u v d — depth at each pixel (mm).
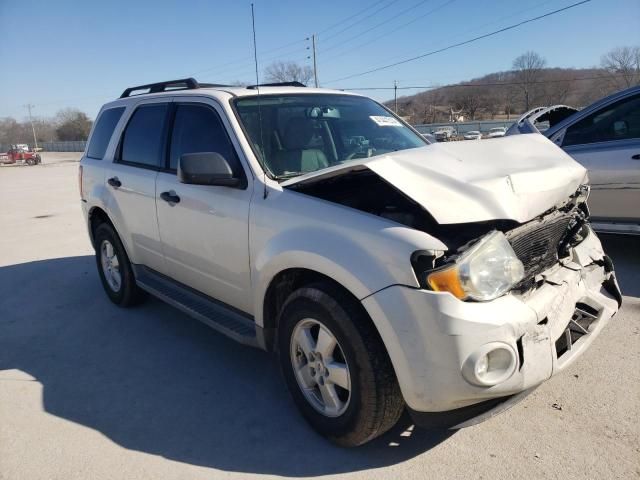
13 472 2680
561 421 2836
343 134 3719
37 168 42312
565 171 2918
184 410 3201
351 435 2613
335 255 2504
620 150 5023
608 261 3236
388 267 2340
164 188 3873
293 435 2898
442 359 2232
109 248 5031
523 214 2453
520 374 2303
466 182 2445
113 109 5035
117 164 4652
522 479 2434
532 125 5414
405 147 3840
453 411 2367
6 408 3316
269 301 3051
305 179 2859
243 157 3199
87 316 4887
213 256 3436
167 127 4023
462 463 2568
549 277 2715
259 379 3545
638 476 2406
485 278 2291
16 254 7812
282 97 3715
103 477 2615
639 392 3047
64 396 3445
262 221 2961
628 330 3809
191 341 4215
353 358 2484
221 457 2738
